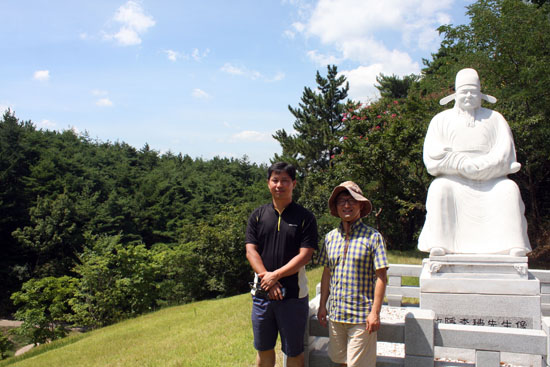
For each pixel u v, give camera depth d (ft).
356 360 10.74
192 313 35.35
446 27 43.01
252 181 197.36
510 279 15.58
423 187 45.73
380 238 11.09
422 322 11.16
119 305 63.93
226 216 90.84
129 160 187.01
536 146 40.16
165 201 144.36
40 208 102.63
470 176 17.29
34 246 96.73
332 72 95.40
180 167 207.31
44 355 29.94
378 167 44.04
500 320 15.53
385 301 24.07
